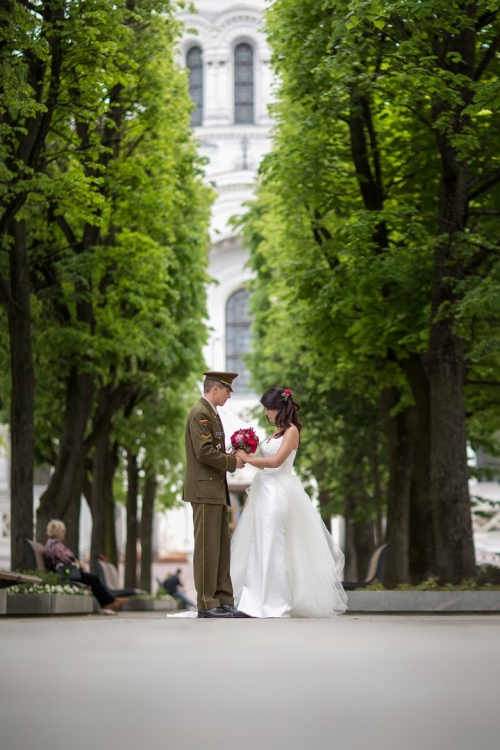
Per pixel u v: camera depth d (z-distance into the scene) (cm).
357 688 341
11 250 2078
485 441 3244
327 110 2125
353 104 2111
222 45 7888
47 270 2667
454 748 239
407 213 2086
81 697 317
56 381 2781
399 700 313
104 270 2652
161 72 2748
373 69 1945
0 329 2745
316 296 2433
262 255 4331
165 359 3253
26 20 1795
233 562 1198
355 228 2094
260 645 535
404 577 2567
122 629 703
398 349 2228
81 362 2588
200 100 7906
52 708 294
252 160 7781
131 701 310
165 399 3878
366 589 1805
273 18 2478
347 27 1672
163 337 3170
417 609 1712
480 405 2691
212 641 564
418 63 1822
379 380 2459
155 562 6850
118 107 2584
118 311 2816
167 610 3806
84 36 1984
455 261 1914
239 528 1202
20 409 2088
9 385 2933
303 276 2430
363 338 2270
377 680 365
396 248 2089
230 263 7681
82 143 2472
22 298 2089
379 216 2095
